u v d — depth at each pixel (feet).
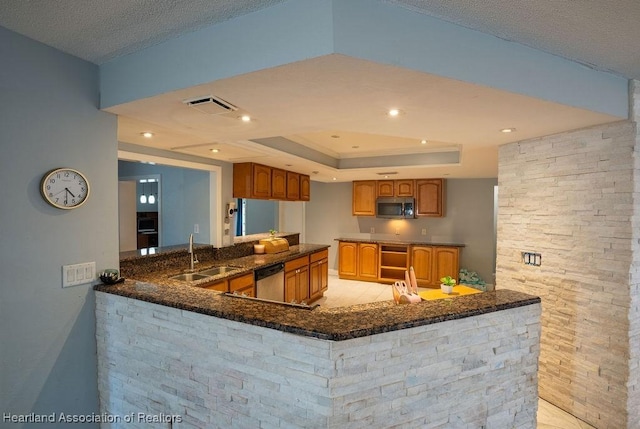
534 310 5.76
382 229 21.40
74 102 5.75
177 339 5.32
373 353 4.37
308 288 16.19
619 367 6.79
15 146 5.09
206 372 5.07
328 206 22.76
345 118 6.48
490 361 5.33
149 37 5.01
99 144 6.13
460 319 5.03
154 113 6.18
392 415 4.52
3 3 4.24
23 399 5.28
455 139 8.36
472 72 4.63
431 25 4.30
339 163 16.25
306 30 3.86
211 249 12.45
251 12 4.25
